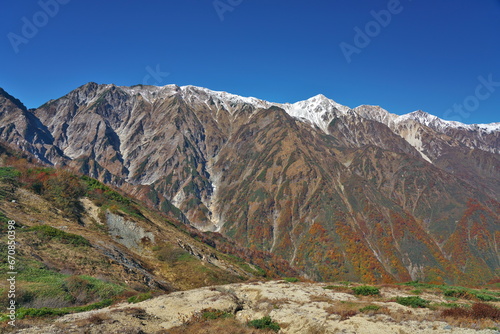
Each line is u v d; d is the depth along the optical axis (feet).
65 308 88.89
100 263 151.23
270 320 80.69
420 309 83.25
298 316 81.15
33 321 72.08
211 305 90.58
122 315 77.36
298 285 129.29
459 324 66.33
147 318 80.28
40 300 92.38
